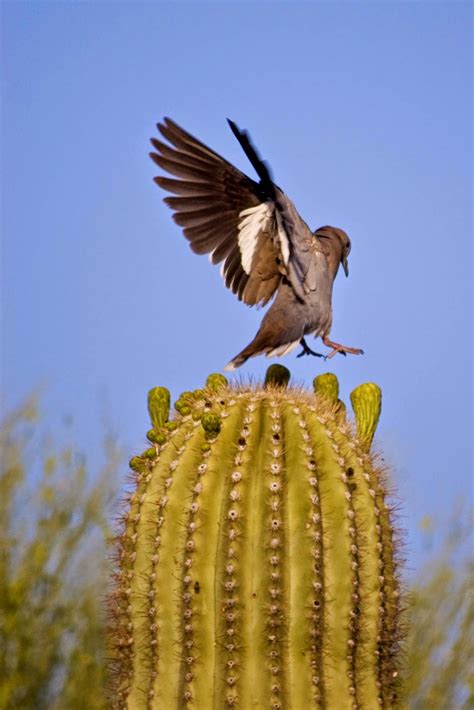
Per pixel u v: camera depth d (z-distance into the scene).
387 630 12.54
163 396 13.87
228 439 12.59
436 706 19.81
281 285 16.41
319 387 14.03
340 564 12.24
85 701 20.34
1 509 21.50
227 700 11.98
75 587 21.28
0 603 20.70
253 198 16.44
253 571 12.10
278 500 12.17
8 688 20.20
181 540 12.35
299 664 12.03
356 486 12.56
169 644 12.30
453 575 20.67
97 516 21.66
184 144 16.14
